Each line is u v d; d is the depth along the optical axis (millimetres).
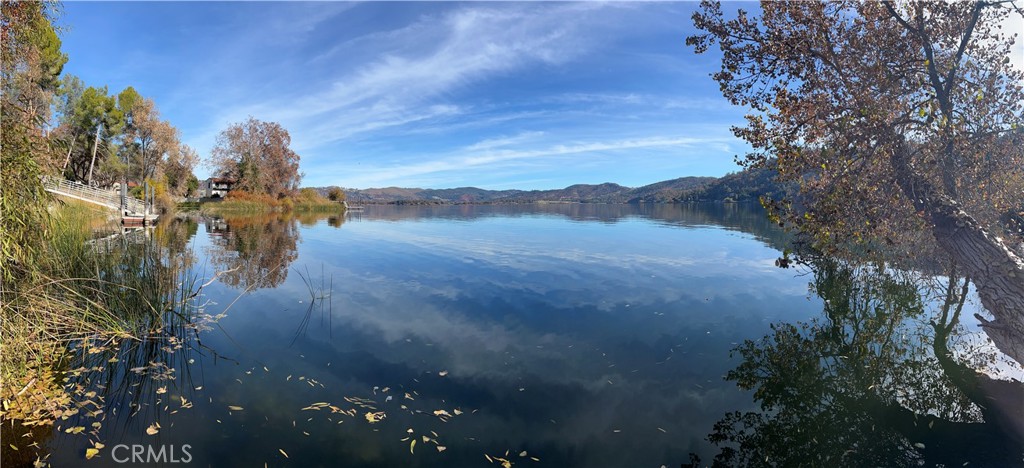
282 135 60406
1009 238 6496
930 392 5211
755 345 6617
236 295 9516
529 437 4082
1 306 4750
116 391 4824
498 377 5352
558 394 4941
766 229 27094
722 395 5020
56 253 7547
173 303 7516
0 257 4488
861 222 6383
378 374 5398
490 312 8234
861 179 6055
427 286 10586
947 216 5438
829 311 8492
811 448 4047
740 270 12734
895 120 5883
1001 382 5453
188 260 13586
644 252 16688
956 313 8164
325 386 5031
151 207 29875
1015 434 4297
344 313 8117
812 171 6715
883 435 4293
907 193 5848
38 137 5000
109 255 9742
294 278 11562
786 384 5352
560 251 17094
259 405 4559
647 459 3781
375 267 13352
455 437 4039
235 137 56438
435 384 5141
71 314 6348
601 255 15930
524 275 12047
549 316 7984
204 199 63375
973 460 3889
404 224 34844
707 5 6605
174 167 51438
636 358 6035
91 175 42000
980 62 6297
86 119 39062
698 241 20438
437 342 6566
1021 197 6355
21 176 4613
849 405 4875
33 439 3877
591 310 8414
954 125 5605
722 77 6816
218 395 4766
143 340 6414
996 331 5254
